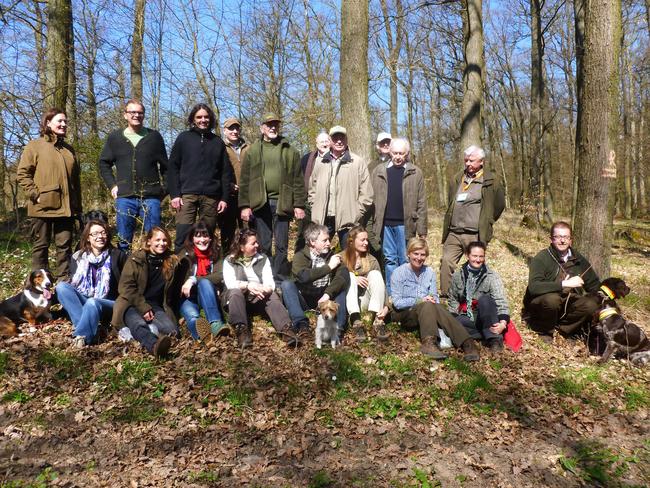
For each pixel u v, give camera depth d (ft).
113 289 18.16
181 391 14.71
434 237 43.27
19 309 17.85
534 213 60.85
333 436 13.39
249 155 21.18
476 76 39.01
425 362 17.34
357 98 27.71
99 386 14.78
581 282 19.70
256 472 11.87
